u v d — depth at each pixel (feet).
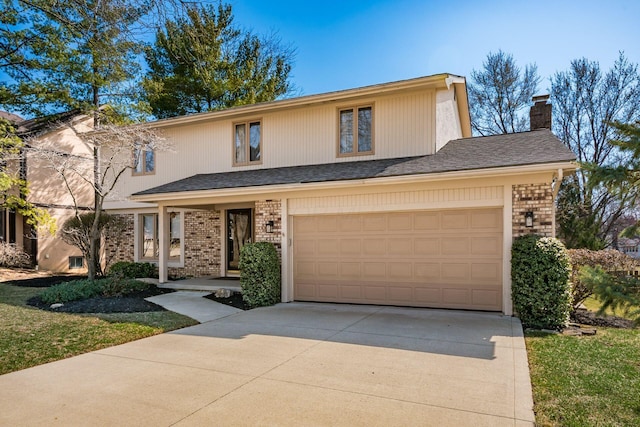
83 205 57.57
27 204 40.88
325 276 32.68
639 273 27.37
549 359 17.48
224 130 44.68
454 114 42.98
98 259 47.85
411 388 14.21
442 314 26.99
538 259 23.86
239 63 71.00
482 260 27.73
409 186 29.22
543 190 25.58
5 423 11.79
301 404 12.96
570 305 24.34
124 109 49.06
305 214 33.09
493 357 17.67
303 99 38.63
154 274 47.24
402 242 30.17
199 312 28.55
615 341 20.63
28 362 17.51
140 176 49.70
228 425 11.59
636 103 65.21
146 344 20.44
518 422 11.66
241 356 18.20
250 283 31.45
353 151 37.93
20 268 51.06
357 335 21.77
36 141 43.09
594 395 13.58
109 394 13.93
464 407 12.65
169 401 13.29
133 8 21.12
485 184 27.07
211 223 46.39
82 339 21.04
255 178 36.65
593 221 57.82
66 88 47.11
